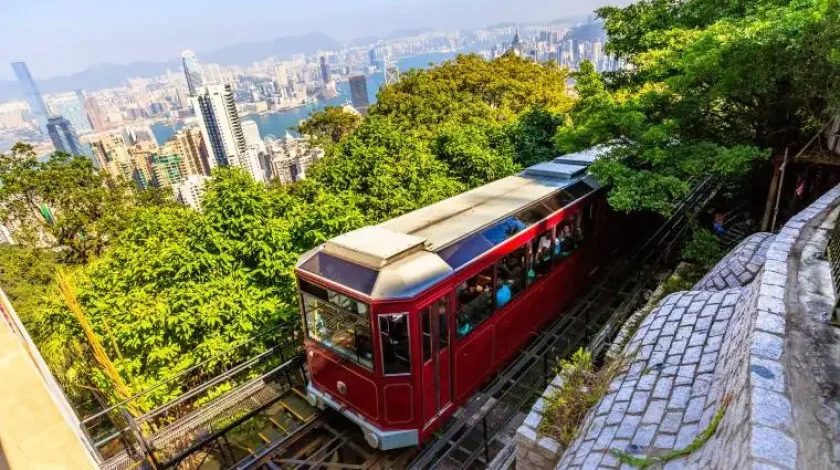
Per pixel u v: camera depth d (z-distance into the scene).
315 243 9.15
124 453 7.07
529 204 8.17
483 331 7.20
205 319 7.73
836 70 7.35
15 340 2.57
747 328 4.05
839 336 3.59
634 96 11.76
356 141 13.53
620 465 3.89
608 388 5.14
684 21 11.53
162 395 7.63
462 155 14.02
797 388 3.12
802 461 2.62
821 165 10.38
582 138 10.25
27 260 14.66
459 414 7.30
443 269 6.23
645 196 8.38
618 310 9.51
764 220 10.36
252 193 9.20
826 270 4.46
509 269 7.59
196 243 8.51
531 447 5.27
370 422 6.41
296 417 8.02
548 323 9.43
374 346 5.86
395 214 10.97
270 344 8.69
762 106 9.22
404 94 22.89
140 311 7.57
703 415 3.85
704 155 8.52
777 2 8.91
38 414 2.35
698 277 8.59
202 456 8.08
